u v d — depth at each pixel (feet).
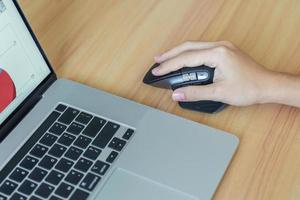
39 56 2.54
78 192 2.09
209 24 2.89
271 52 2.69
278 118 2.36
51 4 3.15
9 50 2.40
